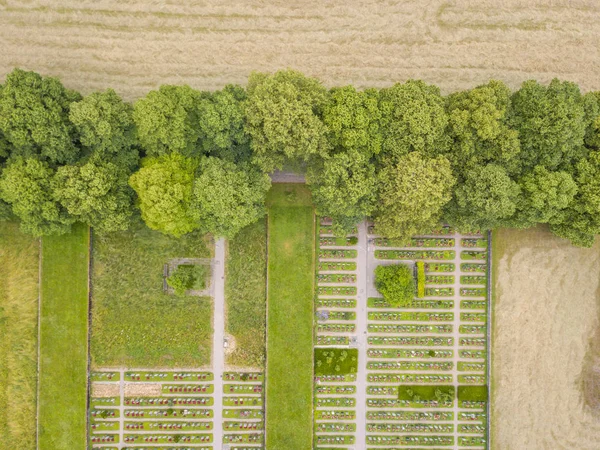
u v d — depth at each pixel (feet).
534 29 139.74
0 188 118.11
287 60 138.92
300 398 137.69
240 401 138.82
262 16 138.10
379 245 139.44
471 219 122.93
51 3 136.56
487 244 139.54
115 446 138.10
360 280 139.74
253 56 138.41
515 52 139.85
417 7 138.82
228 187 114.93
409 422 139.74
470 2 139.44
